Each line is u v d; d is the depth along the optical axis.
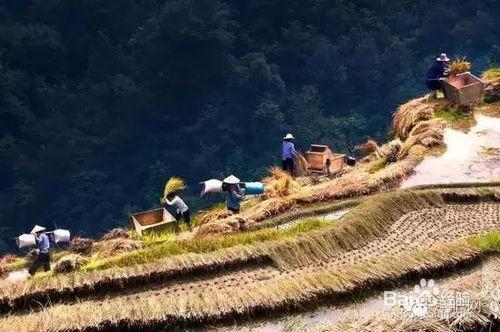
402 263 12.55
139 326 11.02
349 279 12.05
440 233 14.70
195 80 83.44
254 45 90.75
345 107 87.75
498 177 18.23
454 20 94.00
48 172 76.19
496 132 21.09
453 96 23.20
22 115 79.12
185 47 82.69
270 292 11.67
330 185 18.89
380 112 85.31
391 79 87.31
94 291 12.36
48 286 12.24
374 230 14.53
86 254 17.83
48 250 16.89
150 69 84.56
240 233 15.45
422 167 19.20
